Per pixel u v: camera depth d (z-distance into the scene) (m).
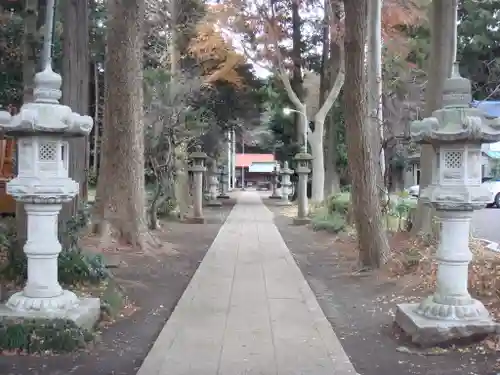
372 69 11.95
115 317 6.13
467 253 5.27
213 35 22.16
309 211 18.73
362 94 8.65
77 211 8.03
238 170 61.66
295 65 25.83
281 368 4.58
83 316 5.23
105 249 10.22
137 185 10.99
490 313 5.77
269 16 23.52
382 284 7.91
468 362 4.71
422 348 5.05
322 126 22.70
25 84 7.57
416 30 20.91
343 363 4.70
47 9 6.82
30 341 4.86
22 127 4.90
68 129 5.05
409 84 15.75
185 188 18.92
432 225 9.29
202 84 20.31
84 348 5.00
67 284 6.72
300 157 17.59
